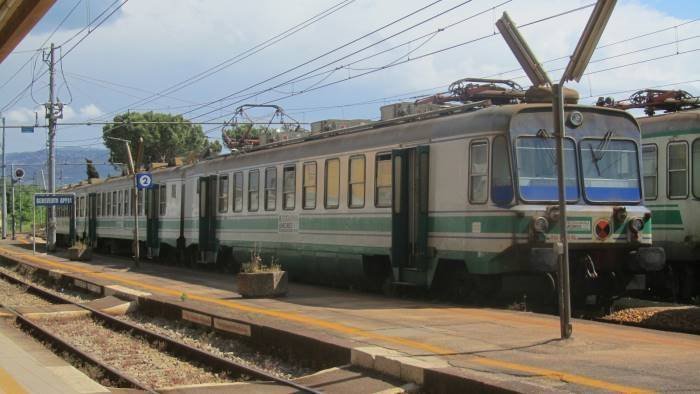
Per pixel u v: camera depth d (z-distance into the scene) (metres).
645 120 17.06
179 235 26.81
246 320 11.33
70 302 17.39
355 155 16.39
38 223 94.56
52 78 38.72
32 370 9.18
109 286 18.25
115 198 35.41
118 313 15.52
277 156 19.88
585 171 13.05
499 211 12.48
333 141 17.47
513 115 12.61
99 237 38.41
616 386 6.72
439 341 9.18
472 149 13.11
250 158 21.52
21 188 94.00
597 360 7.93
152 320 14.59
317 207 17.81
